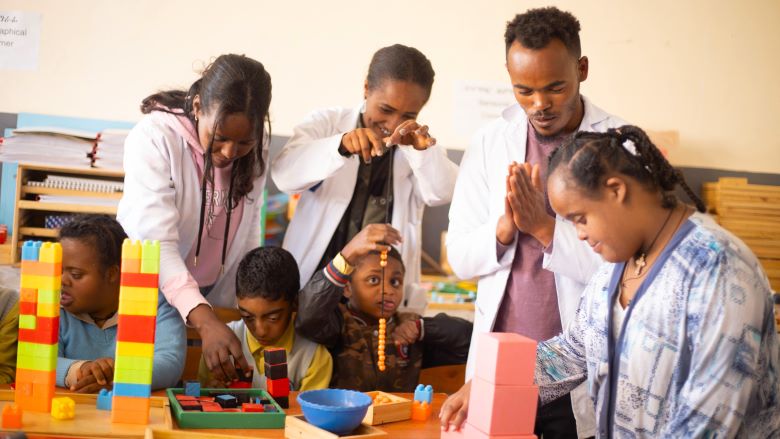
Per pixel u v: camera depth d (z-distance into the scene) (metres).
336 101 3.43
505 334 1.33
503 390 1.27
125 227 1.82
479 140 1.97
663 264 1.27
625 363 1.31
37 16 3.24
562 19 1.73
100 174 2.93
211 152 1.75
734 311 1.18
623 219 1.27
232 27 3.37
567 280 1.78
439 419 1.57
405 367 2.06
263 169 1.94
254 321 1.88
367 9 3.44
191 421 1.40
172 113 1.87
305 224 2.12
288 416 1.42
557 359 1.49
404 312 2.18
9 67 3.23
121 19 3.29
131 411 1.39
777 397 1.22
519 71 1.71
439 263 3.41
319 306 1.87
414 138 1.91
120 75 3.30
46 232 2.89
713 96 3.63
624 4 3.58
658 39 3.60
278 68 3.40
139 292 1.39
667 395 1.27
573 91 1.74
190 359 1.97
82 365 1.64
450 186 2.18
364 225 2.14
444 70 3.50
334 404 1.49
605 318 1.38
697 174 3.61
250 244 2.12
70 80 3.27
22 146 2.82
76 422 1.38
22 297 1.42
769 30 3.65
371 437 1.38
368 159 1.93
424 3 3.48
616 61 3.58
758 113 3.65
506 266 1.82
